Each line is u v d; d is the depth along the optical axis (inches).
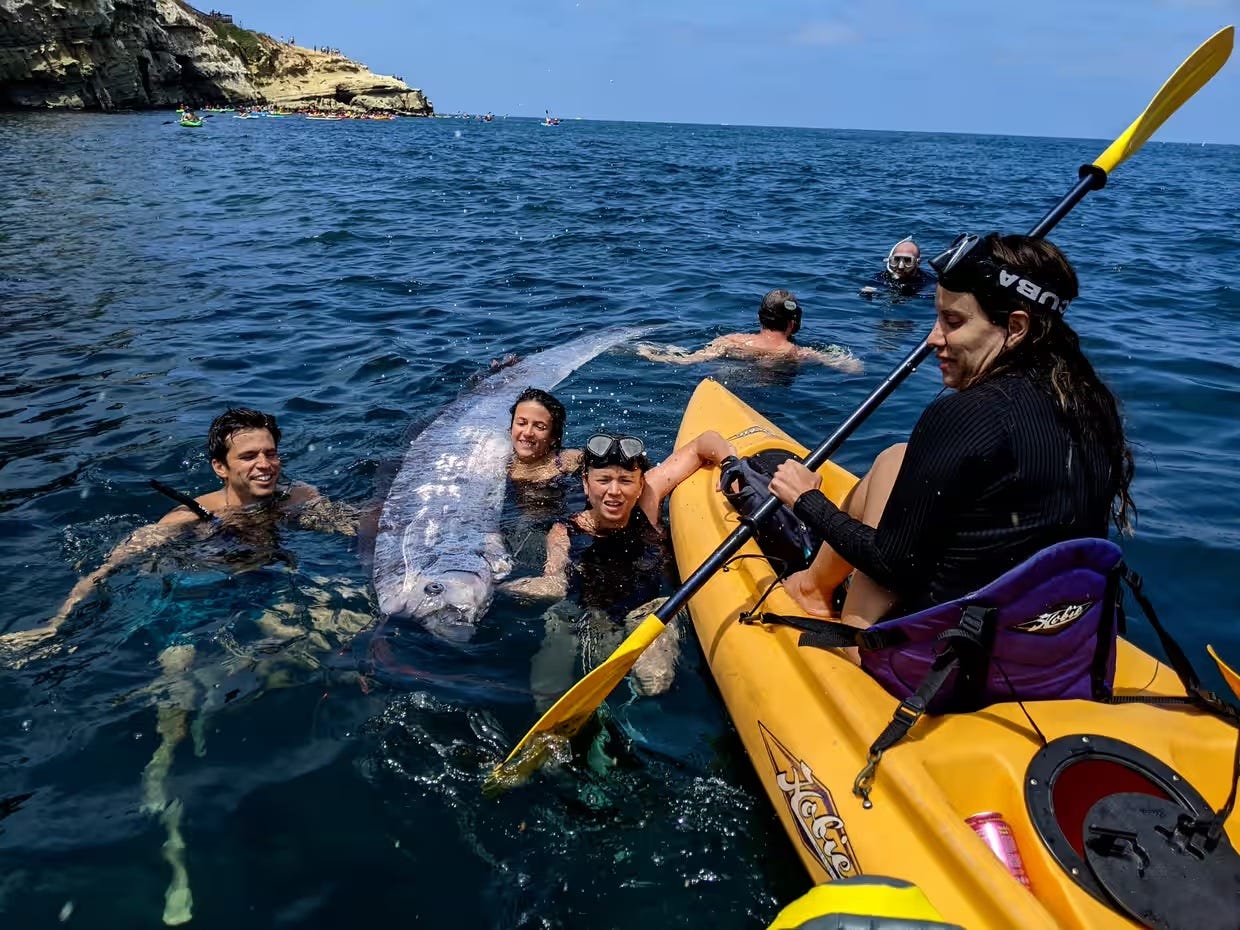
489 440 198.1
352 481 185.3
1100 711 88.2
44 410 213.8
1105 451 85.4
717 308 326.6
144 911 88.4
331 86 3056.1
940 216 595.8
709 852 98.5
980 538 85.0
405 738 114.0
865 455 199.6
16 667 123.6
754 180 872.3
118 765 107.3
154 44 2057.1
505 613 142.1
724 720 119.8
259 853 95.8
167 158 864.9
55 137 1054.4
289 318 301.3
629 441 152.6
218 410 216.8
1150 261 433.7
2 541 155.3
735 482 148.3
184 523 160.1
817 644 105.5
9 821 98.3
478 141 1596.9
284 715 117.0
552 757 111.4
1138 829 76.9
